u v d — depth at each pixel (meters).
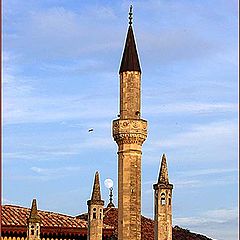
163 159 67.50
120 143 62.66
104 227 85.94
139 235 61.44
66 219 89.06
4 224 83.38
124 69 63.19
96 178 75.94
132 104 62.75
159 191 66.25
